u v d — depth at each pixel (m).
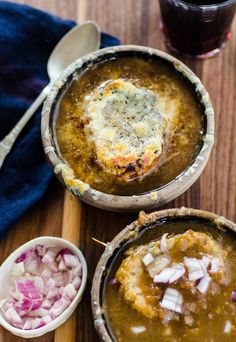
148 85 0.55
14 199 0.56
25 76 0.60
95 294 0.47
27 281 0.53
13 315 0.51
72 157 0.53
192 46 0.60
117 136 0.52
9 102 0.59
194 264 0.47
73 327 0.52
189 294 0.47
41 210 0.56
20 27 0.61
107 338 0.46
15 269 0.53
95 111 0.53
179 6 0.57
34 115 0.59
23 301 0.52
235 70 0.60
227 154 0.57
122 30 0.62
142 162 0.51
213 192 0.56
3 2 0.62
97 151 0.52
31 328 0.51
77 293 0.51
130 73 0.55
